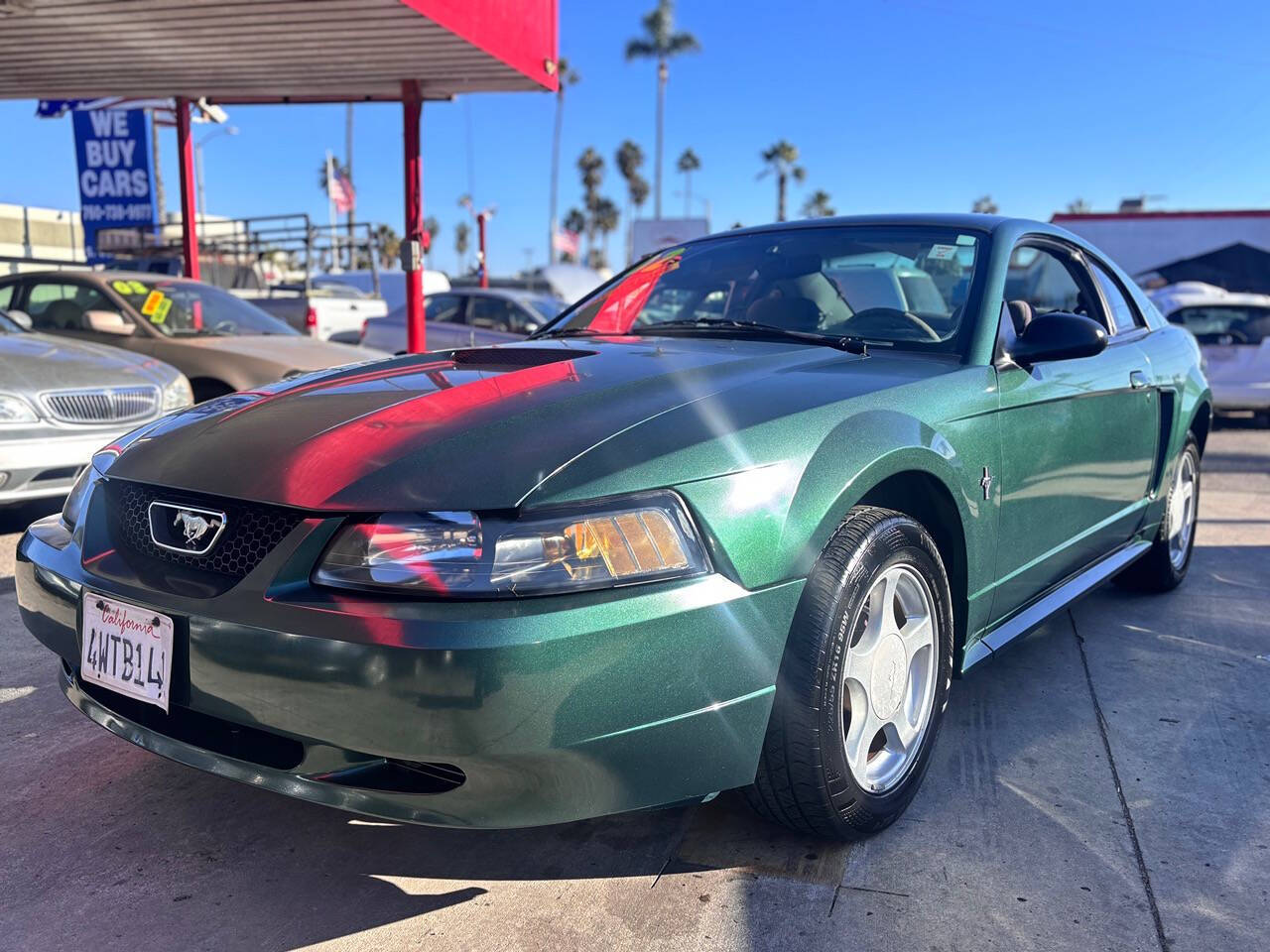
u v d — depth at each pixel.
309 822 2.32
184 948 1.86
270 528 1.81
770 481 1.90
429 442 1.87
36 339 5.32
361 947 1.86
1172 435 3.75
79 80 10.16
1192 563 4.77
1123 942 1.88
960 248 2.96
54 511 5.55
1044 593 3.01
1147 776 2.55
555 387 2.15
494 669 1.61
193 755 1.93
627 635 1.69
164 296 7.15
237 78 9.95
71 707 2.95
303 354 6.79
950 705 3.02
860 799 2.10
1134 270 20.23
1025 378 2.68
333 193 22.72
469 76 9.55
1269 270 19.64
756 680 1.86
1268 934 1.91
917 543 2.22
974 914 1.95
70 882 2.07
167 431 2.23
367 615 1.66
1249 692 3.13
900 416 2.21
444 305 11.64
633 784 1.77
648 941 1.87
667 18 49.44
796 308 3.01
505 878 2.09
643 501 1.76
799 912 1.96
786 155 61.19
